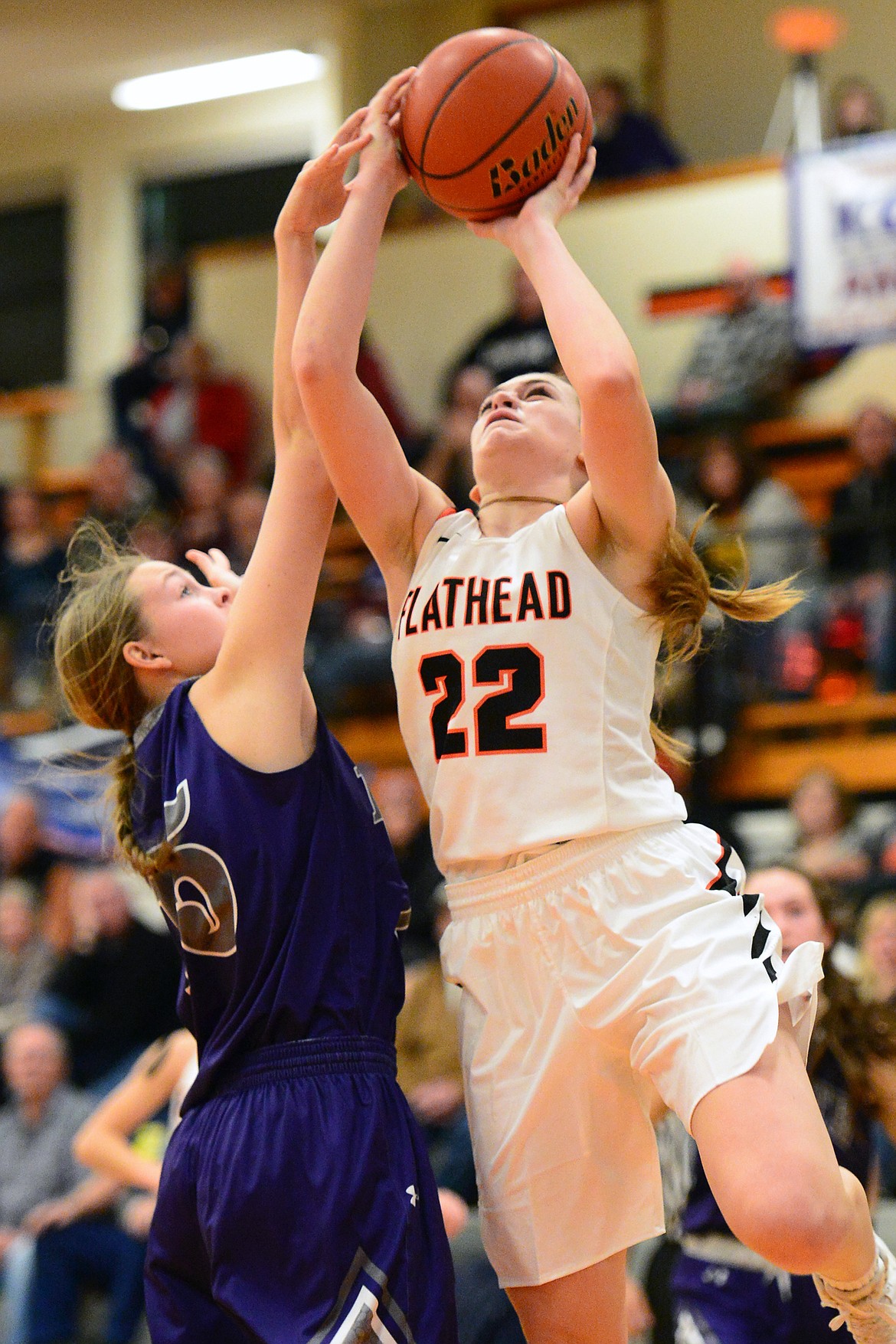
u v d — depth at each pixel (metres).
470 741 3.55
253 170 19.59
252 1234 3.16
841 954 6.54
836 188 13.76
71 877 11.14
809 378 14.38
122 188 20.14
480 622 3.59
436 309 15.35
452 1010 8.23
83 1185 8.52
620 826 3.46
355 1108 3.28
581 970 3.44
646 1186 3.57
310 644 13.69
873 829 10.07
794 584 12.28
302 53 18.58
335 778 3.58
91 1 16.94
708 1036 3.23
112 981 9.88
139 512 15.05
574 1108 3.49
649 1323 5.25
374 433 3.65
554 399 3.95
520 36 3.78
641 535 3.55
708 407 13.76
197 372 15.78
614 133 15.24
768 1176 3.08
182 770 3.49
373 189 3.71
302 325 3.56
